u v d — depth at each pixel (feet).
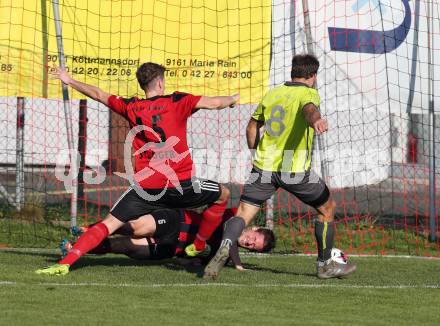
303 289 84.38
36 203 142.41
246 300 77.51
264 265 104.12
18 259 100.68
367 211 155.02
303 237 128.57
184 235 95.66
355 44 134.00
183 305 74.02
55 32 127.03
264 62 129.49
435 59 134.62
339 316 71.46
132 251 95.09
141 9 129.18
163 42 129.39
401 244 127.34
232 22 129.70
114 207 90.22
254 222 135.33
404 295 82.53
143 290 80.69
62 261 88.79
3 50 126.31
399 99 134.82
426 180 180.45
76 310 70.38
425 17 135.03
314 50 133.18
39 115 182.29
